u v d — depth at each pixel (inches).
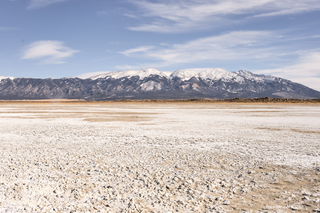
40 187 355.3
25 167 454.3
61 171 431.8
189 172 425.1
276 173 416.2
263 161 491.2
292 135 816.3
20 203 305.0
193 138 766.5
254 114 1820.9
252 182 374.9
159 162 489.1
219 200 312.2
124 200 311.9
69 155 549.0
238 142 696.4
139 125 1128.8
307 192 332.2
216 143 683.4
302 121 1268.5
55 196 326.0
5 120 1395.2
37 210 287.1
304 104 3981.3
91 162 490.0
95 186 359.9
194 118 1497.3
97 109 2768.2
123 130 957.2
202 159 510.6
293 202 303.4
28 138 776.9
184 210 285.6
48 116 1701.5
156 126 1087.6
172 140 732.7
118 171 430.9
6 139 758.5
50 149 612.1
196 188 350.9
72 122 1278.3
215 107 3171.8
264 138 760.3
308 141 704.4
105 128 1022.4
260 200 311.3
